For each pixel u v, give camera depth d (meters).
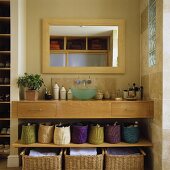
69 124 2.67
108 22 2.84
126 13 2.85
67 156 2.34
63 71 2.83
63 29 2.84
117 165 2.36
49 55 2.83
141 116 2.40
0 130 2.75
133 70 2.86
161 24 2.12
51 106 2.39
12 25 2.53
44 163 2.33
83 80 2.85
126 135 2.48
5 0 2.61
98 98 2.72
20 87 2.63
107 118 2.65
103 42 2.85
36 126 2.57
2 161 2.70
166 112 2.11
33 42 2.84
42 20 2.83
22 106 2.40
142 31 2.78
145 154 2.42
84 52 2.86
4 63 2.76
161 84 2.12
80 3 2.85
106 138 2.51
